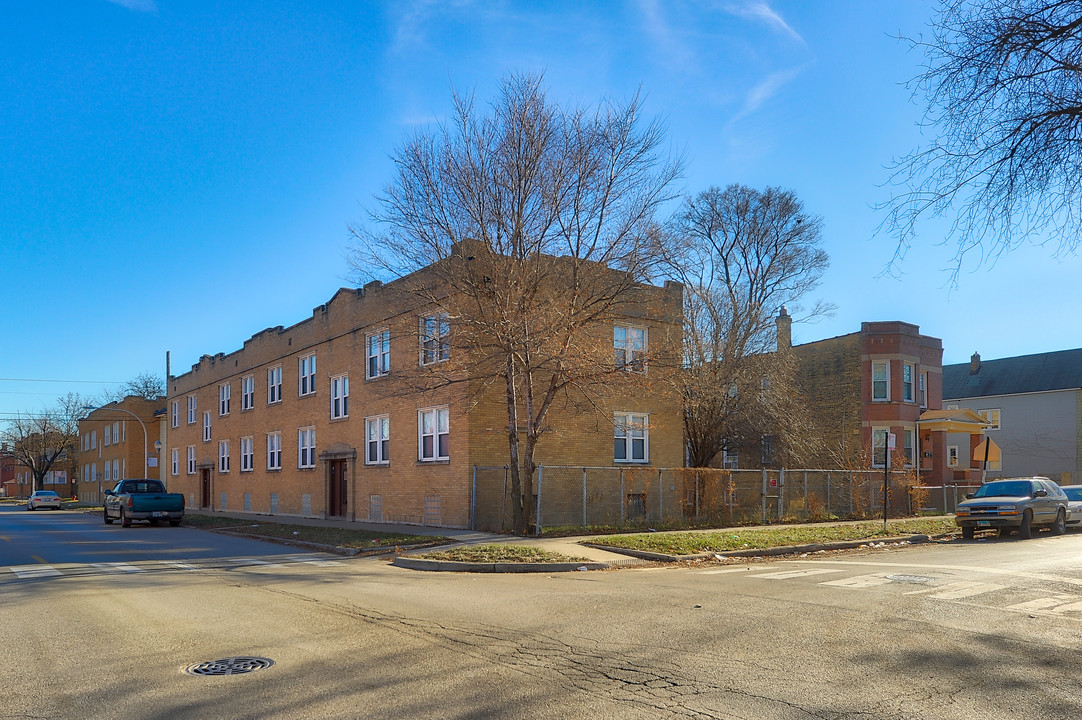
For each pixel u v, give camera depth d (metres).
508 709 6.05
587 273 20.62
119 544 22.31
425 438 25.98
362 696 6.40
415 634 8.76
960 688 6.61
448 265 20.80
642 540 19.19
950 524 26.03
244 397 40.44
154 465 53.88
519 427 24.53
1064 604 10.60
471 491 23.39
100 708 6.17
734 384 32.53
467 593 12.05
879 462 33.97
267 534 24.34
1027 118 8.88
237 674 7.10
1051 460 47.72
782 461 33.81
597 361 20.53
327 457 31.45
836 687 6.62
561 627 9.12
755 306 35.22
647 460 27.34
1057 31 8.52
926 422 38.66
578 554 17.12
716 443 32.06
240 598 11.59
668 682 6.77
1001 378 51.41
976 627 9.06
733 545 19.11
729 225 40.09
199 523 31.36
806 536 20.95
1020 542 21.39
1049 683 6.77
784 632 8.79
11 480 118.94
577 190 20.47
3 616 10.14
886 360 39.00
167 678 7.00
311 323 33.62
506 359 21.11
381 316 28.34
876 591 11.86
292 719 5.86
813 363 41.59
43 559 17.95
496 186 20.25
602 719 5.82
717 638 8.48
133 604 11.05
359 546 19.48
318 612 10.27
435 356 25.00
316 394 33.03
